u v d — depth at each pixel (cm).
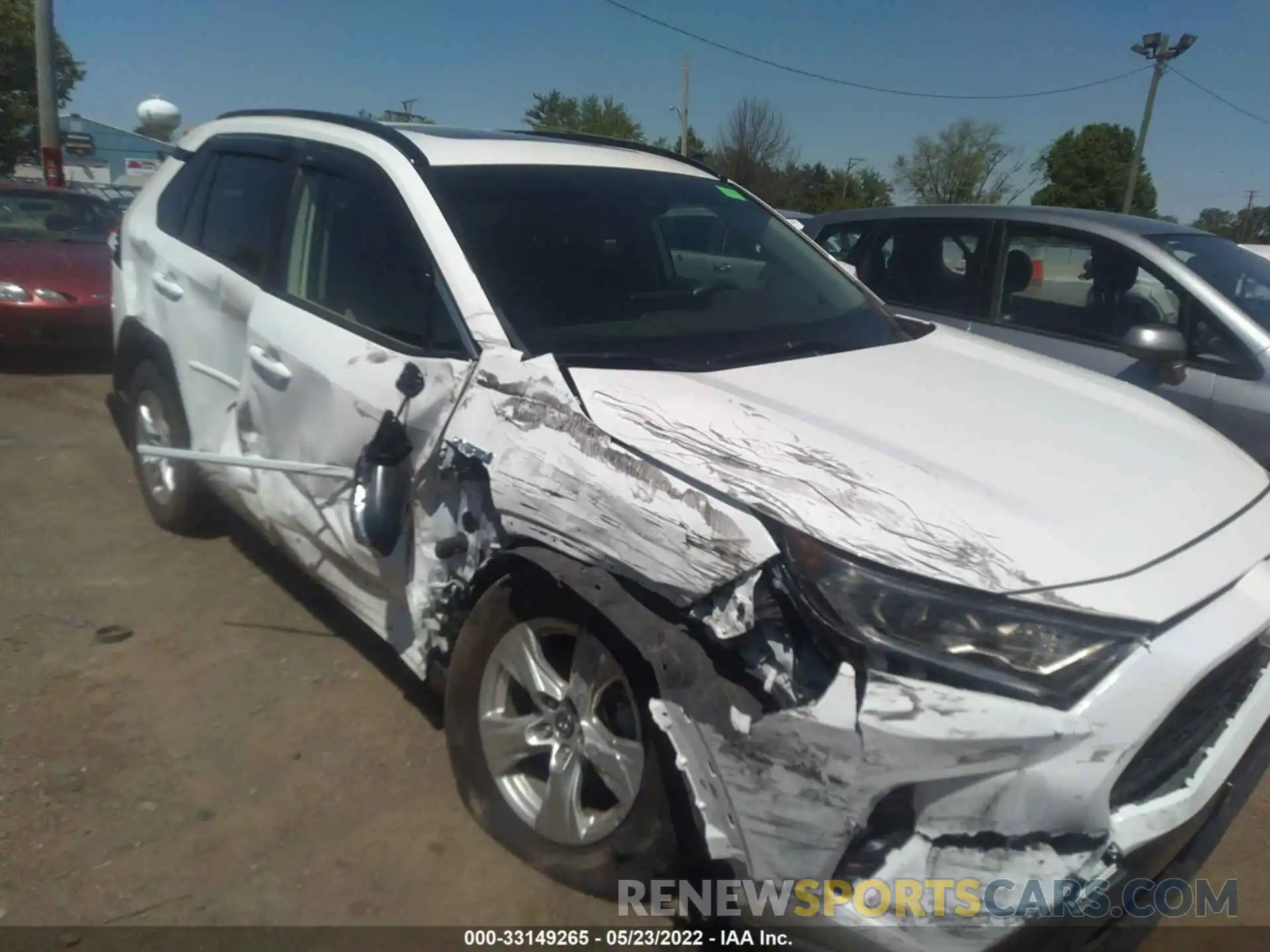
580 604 248
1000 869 205
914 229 622
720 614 219
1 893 264
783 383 288
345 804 304
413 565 302
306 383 333
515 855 279
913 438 259
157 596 427
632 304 324
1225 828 257
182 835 289
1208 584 226
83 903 262
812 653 210
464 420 279
